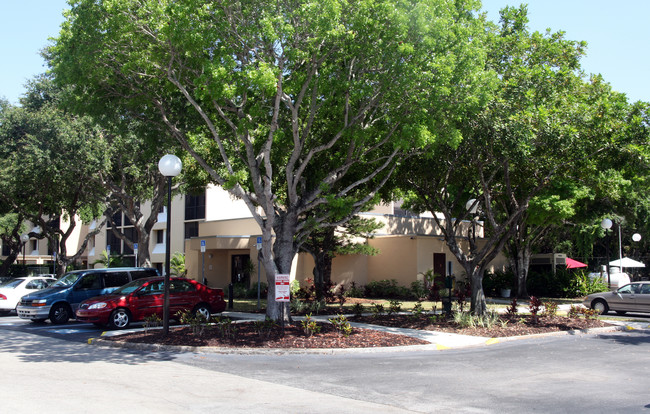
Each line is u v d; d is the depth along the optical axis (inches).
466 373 387.5
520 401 305.4
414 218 1317.7
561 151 629.6
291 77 532.1
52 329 653.3
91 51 522.3
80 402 283.9
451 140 551.5
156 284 680.4
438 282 1122.7
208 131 670.5
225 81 486.0
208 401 296.0
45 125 884.0
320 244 908.0
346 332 533.0
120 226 1803.6
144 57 529.3
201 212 1494.8
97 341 525.0
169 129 628.4
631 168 668.1
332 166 637.3
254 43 521.7
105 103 609.9
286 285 528.1
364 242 1091.9
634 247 1584.6
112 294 665.6
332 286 1072.2
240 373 382.3
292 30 485.1
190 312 619.8
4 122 906.7
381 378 367.9
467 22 581.9
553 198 898.1
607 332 649.6
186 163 841.5
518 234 1117.7
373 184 690.8
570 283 1210.0
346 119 550.3
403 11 513.0
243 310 844.0
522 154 596.4
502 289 1219.9
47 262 2078.0
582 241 1247.5
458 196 734.5
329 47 532.1
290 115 629.0
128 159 940.0
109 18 509.0
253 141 616.7
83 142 869.2
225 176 705.0
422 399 309.0
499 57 655.1
